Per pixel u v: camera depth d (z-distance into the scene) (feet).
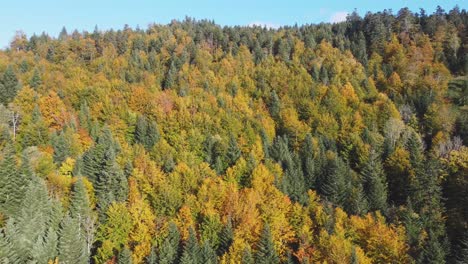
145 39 645.10
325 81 510.58
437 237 231.71
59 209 208.44
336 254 208.03
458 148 342.64
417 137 363.56
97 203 249.14
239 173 303.48
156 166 300.81
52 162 280.72
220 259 209.26
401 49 570.46
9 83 399.65
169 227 220.02
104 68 519.19
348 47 614.75
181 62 549.54
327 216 245.04
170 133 376.27
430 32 615.16
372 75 538.06
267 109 463.01
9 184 215.31
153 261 199.82
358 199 267.39
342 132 403.34
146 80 488.85
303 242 227.61
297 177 298.35
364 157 341.82
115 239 225.15
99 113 386.52
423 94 467.11
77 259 182.80
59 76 461.37
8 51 596.29
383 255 219.82
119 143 320.50
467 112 436.76
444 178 297.94
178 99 420.77
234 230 229.25
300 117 451.53
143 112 407.64
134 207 233.76
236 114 417.28
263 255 205.36
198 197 256.32
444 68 524.11
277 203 253.65
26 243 175.32
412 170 304.91
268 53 620.08
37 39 647.56
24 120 337.93
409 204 254.06
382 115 428.15
